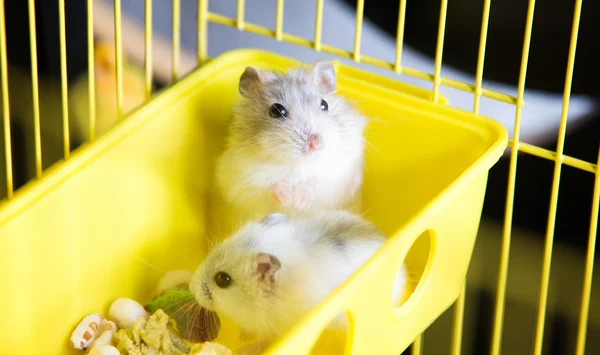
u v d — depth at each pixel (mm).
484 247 492
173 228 433
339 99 431
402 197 429
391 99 425
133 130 410
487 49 464
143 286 425
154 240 426
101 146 400
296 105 421
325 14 498
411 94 432
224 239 414
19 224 378
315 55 504
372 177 435
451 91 478
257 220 417
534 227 481
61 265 395
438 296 390
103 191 403
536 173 472
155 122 417
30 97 516
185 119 427
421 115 417
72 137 523
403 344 381
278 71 447
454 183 372
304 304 384
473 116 407
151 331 392
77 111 519
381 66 413
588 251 382
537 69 458
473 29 463
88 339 396
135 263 421
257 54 449
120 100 412
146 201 420
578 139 461
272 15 508
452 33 469
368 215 438
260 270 383
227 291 390
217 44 519
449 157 413
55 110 519
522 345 491
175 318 408
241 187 432
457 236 387
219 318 412
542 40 451
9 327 383
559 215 474
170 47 520
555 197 386
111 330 398
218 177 436
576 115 458
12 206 378
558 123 461
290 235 395
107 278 412
